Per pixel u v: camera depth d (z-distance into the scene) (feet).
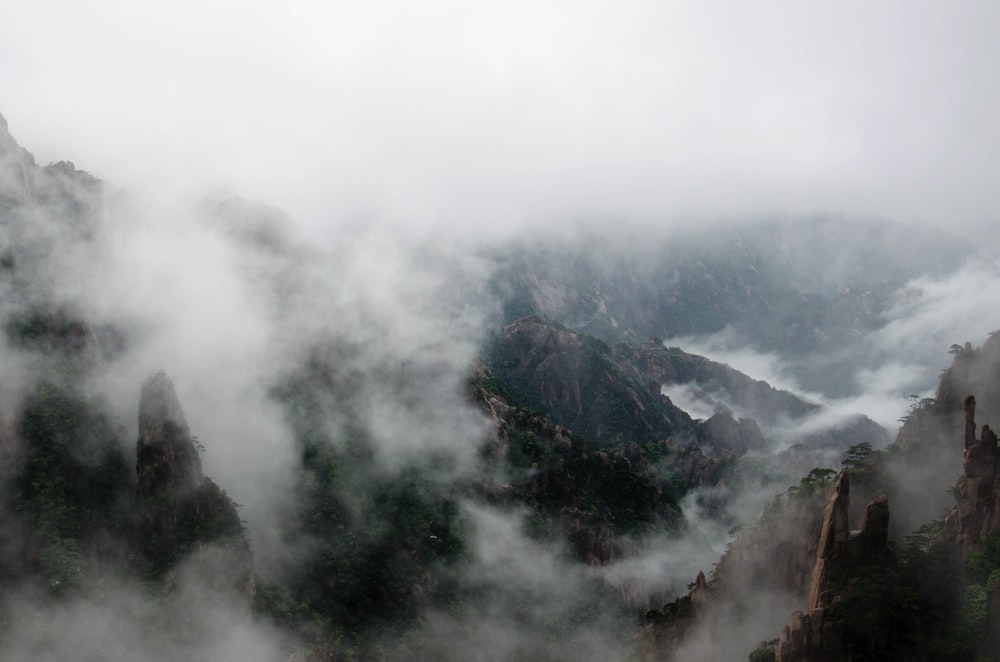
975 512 234.58
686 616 323.78
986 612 213.66
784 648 221.87
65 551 313.53
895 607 221.05
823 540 234.38
